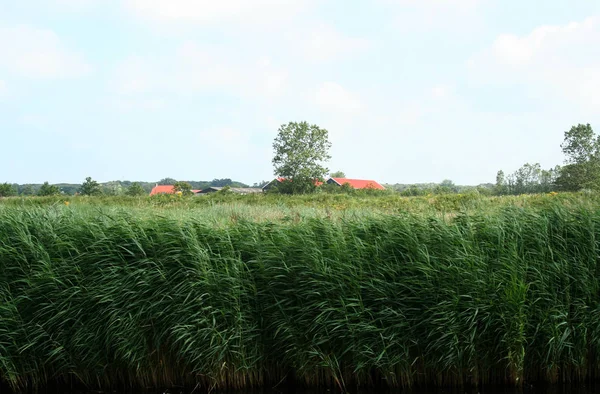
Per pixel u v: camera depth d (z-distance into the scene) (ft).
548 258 20.68
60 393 21.13
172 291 20.11
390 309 19.69
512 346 19.47
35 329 20.52
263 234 21.80
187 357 20.16
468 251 20.40
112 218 22.66
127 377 21.36
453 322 19.24
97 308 20.53
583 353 20.03
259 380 20.92
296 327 20.06
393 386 20.34
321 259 20.21
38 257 21.13
